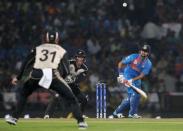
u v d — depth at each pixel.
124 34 84.50
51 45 39.06
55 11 87.25
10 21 85.94
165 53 82.56
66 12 87.31
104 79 76.44
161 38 84.88
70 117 53.53
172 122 45.59
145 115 68.25
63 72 39.56
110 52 81.19
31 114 67.56
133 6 88.31
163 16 87.75
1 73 76.75
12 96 73.75
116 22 86.25
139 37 84.62
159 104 73.69
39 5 88.19
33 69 38.59
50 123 43.84
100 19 86.31
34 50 38.88
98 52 81.81
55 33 39.38
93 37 83.75
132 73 51.53
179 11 88.69
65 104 58.72
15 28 85.12
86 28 85.19
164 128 40.38
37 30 84.06
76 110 38.59
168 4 89.31
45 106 72.88
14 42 83.06
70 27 85.19
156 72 78.56
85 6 88.31
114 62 78.25
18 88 71.94
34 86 39.09
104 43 82.69
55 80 38.34
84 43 82.75
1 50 82.00
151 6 88.38
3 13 86.94
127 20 86.75
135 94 51.50
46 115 53.19
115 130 38.50
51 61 38.53
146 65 51.38
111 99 69.50
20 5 88.00
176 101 73.50
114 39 83.44
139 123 44.28
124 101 52.19
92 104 72.56
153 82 76.69
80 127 38.69
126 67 51.97
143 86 74.31
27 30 84.25
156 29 85.38
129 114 52.16
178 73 79.62
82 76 49.38
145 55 51.09
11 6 88.00
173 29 86.25
